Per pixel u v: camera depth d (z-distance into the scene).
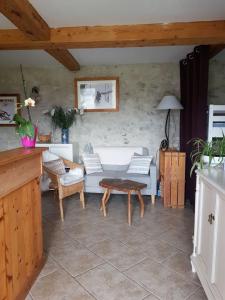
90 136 4.73
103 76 4.58
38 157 2.10
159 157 4.41
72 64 4.07
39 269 2.14
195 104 3.51
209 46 3.28
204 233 1.88
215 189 1.62
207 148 2.16
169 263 2.28
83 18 2.54
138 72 4.52
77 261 2.32
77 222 3.21
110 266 2.23
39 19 2.44
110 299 1.82
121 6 2.28
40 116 4.77
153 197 3.84
